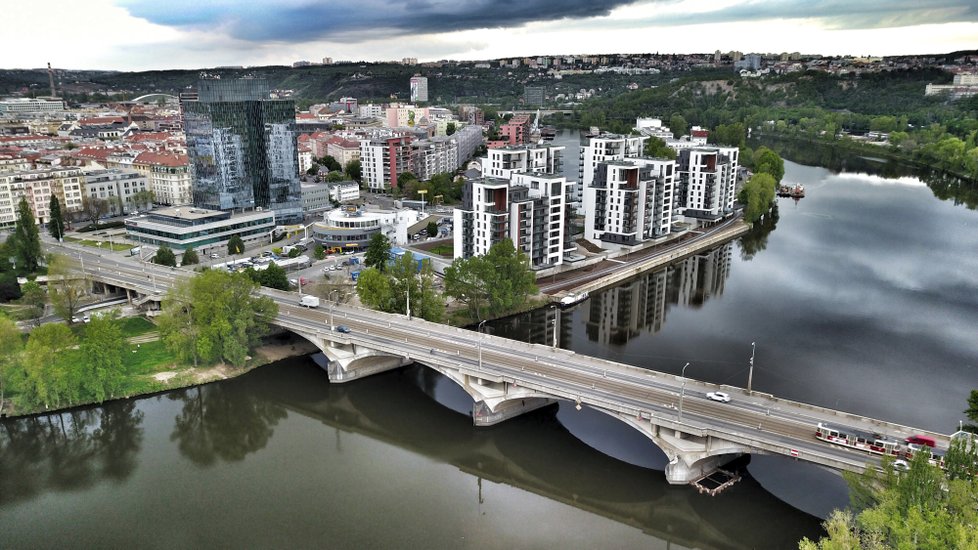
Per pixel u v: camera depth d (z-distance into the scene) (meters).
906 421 162.75
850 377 186.75
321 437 168.75
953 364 195.25
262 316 199.62
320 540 125.44
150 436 168.88
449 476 150.38
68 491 144.25
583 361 170.00
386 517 133.62
